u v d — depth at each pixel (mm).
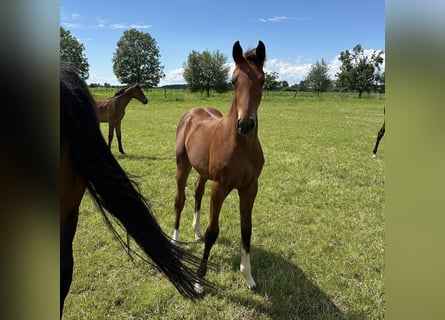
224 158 2502
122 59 46688
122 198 1573
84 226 3770
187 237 3639
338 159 7129
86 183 1534
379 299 2646
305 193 4984
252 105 2326
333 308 2555
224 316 2469
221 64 41812
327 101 33125
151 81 47938
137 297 2625
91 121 1500
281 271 2947
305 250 3348
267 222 4000
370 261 3164
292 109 22891
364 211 4355
